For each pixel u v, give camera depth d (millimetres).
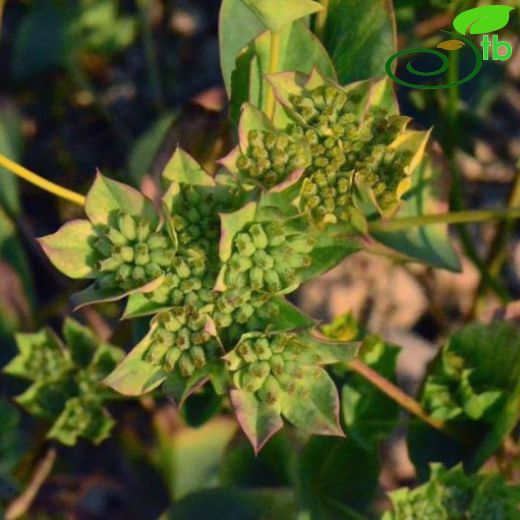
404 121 282
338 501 318
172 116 340
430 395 306
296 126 282
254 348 270
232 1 296
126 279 272
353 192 283
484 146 391
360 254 375
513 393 302
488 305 379
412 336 380
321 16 305
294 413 271
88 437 322
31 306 351
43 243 271
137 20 396
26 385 339
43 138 399
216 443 341
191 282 272
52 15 383
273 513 325
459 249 380
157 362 273
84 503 361
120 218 272
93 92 395
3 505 335
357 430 311
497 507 297
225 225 268
